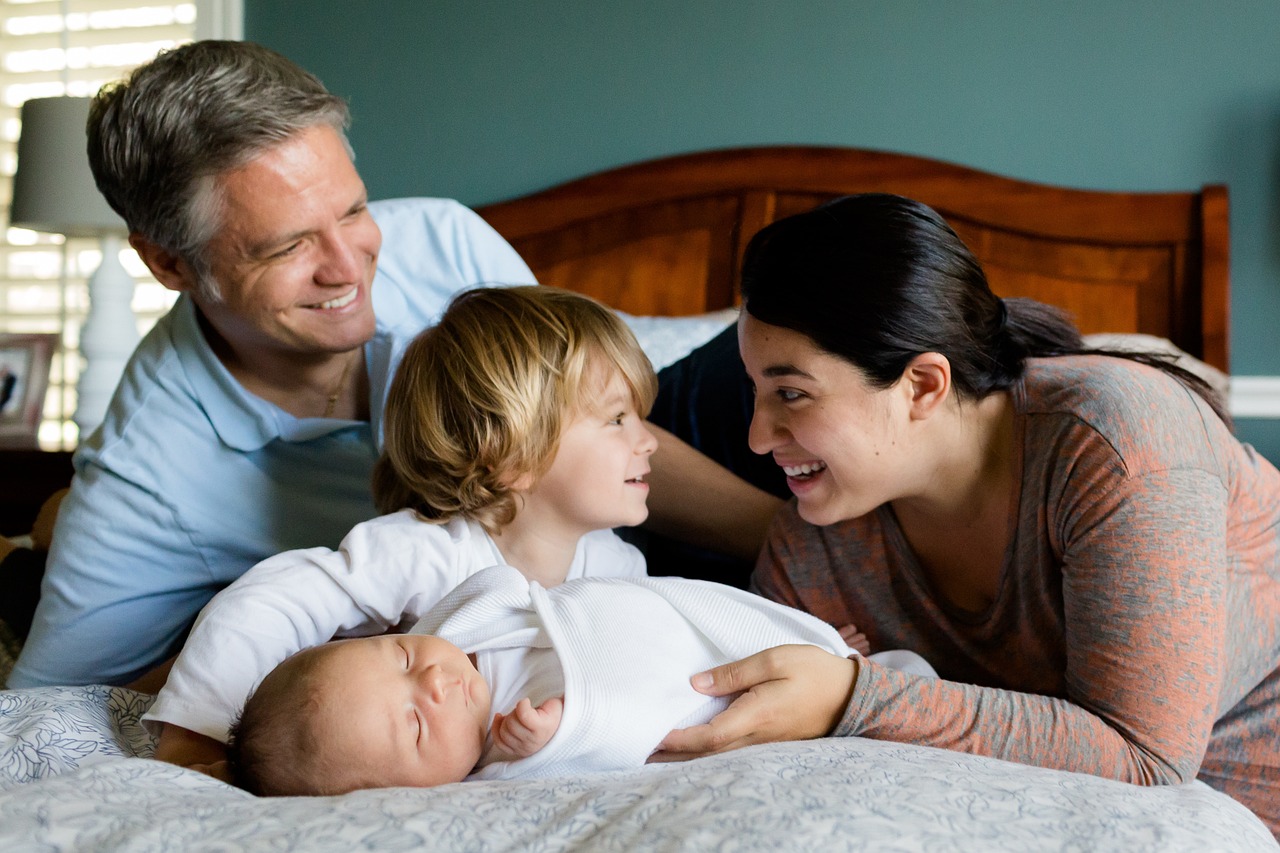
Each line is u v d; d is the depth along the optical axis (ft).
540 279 8.87
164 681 4.16
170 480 4.62
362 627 3.97
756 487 4.95
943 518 3.70
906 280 3.21
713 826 2.23
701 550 5.01
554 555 4.29
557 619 3.41
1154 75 7.83
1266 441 7.61
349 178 4.33
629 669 3.27
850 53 8.45
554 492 4.16
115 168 4.24
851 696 3.17
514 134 9.25
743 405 5.10
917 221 3.31
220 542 4.71
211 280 4.32
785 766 2.60
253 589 3.67
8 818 2.33
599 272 8.73
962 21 8.20
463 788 2.66
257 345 4.59
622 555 4.60
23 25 10.86
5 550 5.44
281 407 4.91
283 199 4.11
